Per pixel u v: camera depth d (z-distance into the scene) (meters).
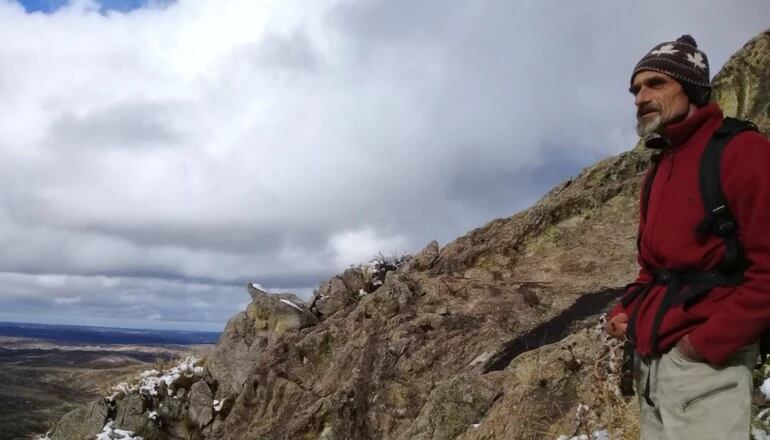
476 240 12.30
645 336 2.64
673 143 2.73
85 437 11.48
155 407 11.78
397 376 9.61
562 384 6.68
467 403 7.65
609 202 11.95
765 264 2.32
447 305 10.49
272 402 10.54
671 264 2.63
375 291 11.36
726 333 2.35
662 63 2.71
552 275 10.97
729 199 2.44
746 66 11.72
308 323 12.02
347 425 9.32
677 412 2.53
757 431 4.34
